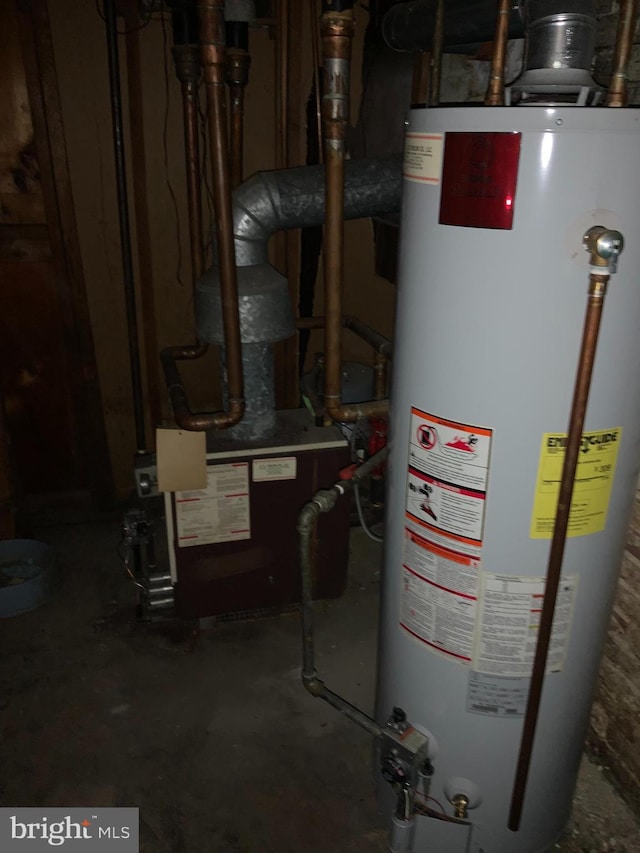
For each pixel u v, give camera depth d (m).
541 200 0.85
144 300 2.37
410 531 1.14
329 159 1.25
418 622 1.18
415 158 0.96
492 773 1.22
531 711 1.10
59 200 2.16
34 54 1.98
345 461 1.84
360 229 2.48
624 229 0.86
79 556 2.35
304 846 1.38
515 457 0.99
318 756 1.59
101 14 2.00
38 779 1.52
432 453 1.05
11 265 2.23
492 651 1.12
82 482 2.60
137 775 1.54
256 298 1.58
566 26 0.89
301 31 2.15
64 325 2.33
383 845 1.39
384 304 2.57
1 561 2.22
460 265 0.93
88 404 2.45
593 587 1.11
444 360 0.99
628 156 0.83
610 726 1.48
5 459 2.20
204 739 1.63
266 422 1.81
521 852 1.32
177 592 1.91
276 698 1.76
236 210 1.58
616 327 0.92
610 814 1.42
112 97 2.00
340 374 1.47
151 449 2.58
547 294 0.89
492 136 0.85
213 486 1.78
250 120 2.26
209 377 2.57
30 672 1.83
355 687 1.79
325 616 2.06
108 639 1.96
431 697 1.21
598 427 0.97
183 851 1.37
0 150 2.07
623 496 1.06
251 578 1.95
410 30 1.64
